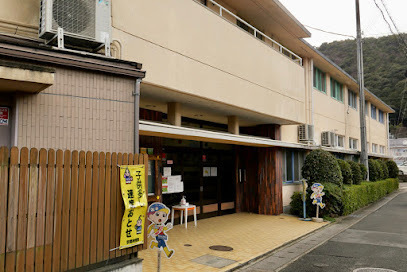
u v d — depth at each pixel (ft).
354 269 20.77
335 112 66.13
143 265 20.44
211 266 20.45
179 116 28.37
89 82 16.05
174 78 23.72
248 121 40.50
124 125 17.16
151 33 22.03
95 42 16.85
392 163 86.22
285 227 33.58
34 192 13.20
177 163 33.76
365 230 33.58
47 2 15.28
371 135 92.79
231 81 29.81
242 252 23.91
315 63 57.16
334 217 40.19
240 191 43.42
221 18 29.09
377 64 183.11
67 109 15.25
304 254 24.49
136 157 16.75
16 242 12.66
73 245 14.20
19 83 12.94
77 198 14.43
